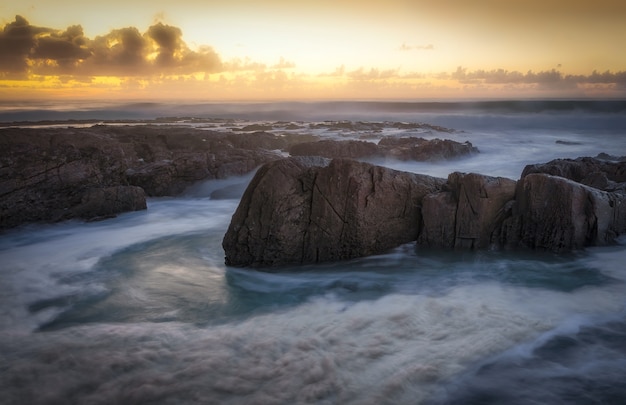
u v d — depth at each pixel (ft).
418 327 22.98
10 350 21.15
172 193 59.26
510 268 30.53
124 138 82.74
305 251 32.60
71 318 25.29
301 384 18.21
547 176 31.96
